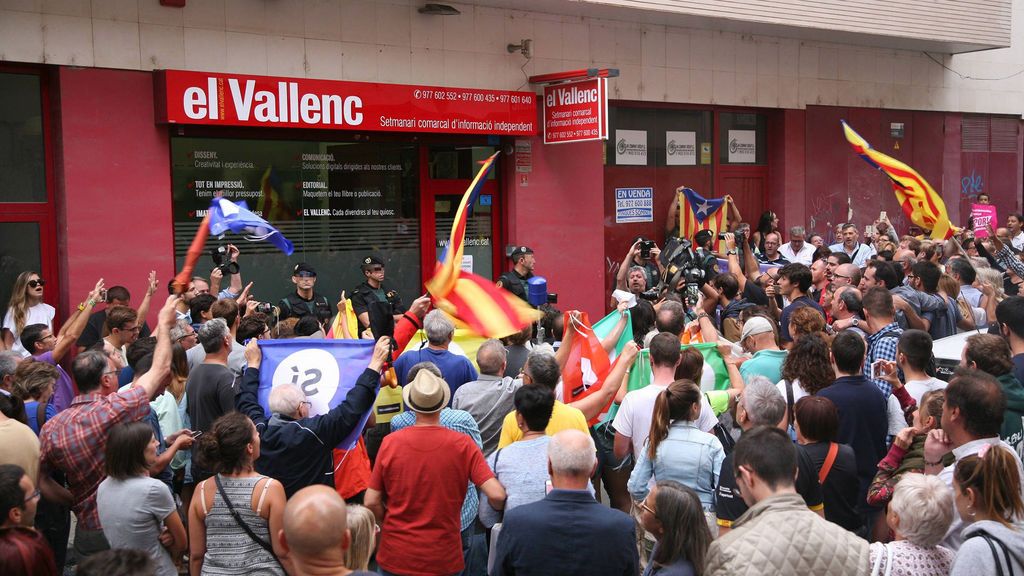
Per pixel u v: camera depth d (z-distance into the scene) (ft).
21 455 17.02
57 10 30.68
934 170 59.11
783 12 45.34
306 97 34.58
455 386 21.49
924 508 12.60
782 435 12.50
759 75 49.80
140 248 32.35
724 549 11.71
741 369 22.30
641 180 47.21
